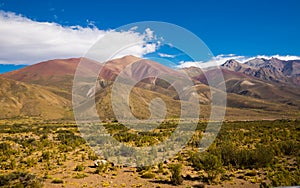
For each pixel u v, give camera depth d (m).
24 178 18.56
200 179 20.64
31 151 34.84
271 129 58.78
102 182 19.91
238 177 21.25
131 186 19.05
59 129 70.56
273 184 18.11
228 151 26.14
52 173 22.78
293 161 26.73
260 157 24.53
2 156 31.09
